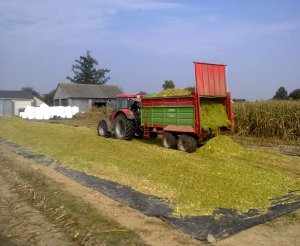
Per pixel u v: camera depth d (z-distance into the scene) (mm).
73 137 15469
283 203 7031
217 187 7750
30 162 11336
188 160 10438
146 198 7293
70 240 5426
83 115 36500
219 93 12672
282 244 5426
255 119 18312
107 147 12711
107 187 8133
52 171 10031
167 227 5988
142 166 9773
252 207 6738
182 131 12445
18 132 19391
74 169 9969
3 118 34219
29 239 5449
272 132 17906
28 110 36500
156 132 14266
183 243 5398
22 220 6191
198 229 5812
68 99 48250
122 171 9438
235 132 18891
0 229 5820
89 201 7277
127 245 5266
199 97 12078
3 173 9641
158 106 13750
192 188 7738
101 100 50156
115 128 16094
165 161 10227
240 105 18844
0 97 55625
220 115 12844
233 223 6035
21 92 59750
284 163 10750
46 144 14258
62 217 6242
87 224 5969
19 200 7301
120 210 6793
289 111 17359
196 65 12180
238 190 7570
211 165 9812
